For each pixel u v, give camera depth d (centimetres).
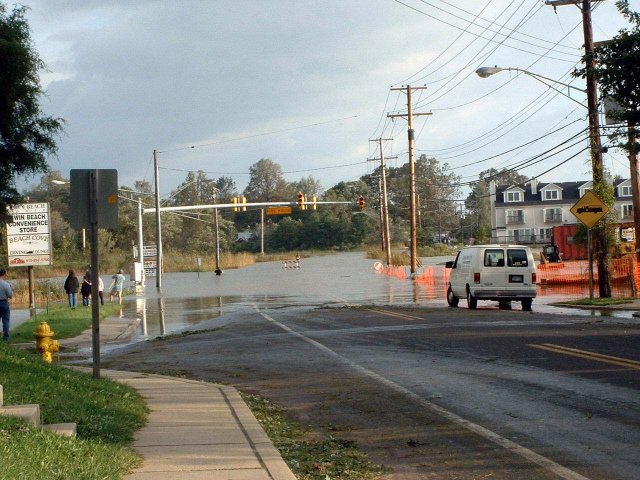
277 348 1834
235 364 1616
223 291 4847
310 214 14788
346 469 781
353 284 5038
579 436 869
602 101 2388
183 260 10162
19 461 649
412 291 4131
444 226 14588
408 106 5666
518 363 1396
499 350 1579
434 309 2827
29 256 3584
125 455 779
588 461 770
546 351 1522
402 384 1249
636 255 3303
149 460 789
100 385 1171
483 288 2777
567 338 1709
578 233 3044
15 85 2122
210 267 9712
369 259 9956
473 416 993
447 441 877
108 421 910
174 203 17838
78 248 9050
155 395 1196
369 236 14375
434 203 14550
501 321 2208
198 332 2383
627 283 3516
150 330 2628
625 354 1438
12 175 2300
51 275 7775
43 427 809
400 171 15638
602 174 2839
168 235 12075
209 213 13750
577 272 4578
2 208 2383
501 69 2848
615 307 2567
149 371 1587
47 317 2941
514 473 742
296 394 1226
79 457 718
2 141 2233
